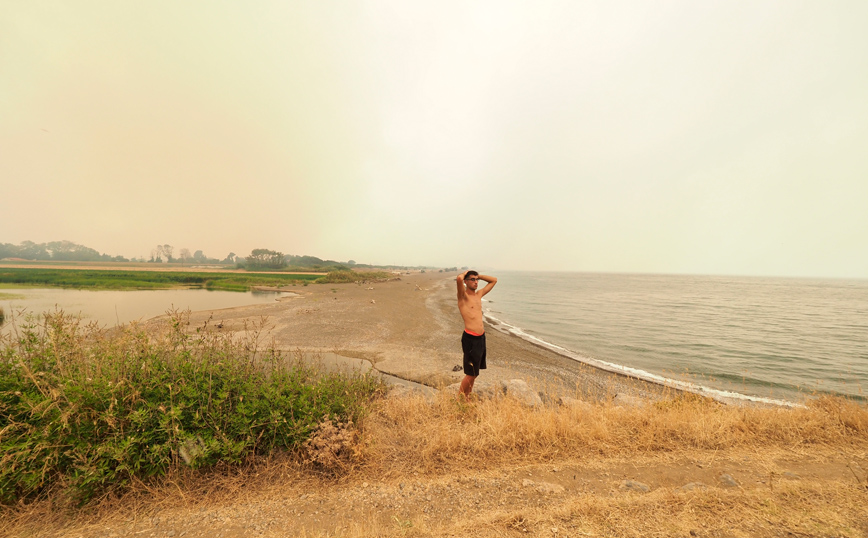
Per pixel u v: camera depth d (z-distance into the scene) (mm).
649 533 2484
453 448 4035
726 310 35688
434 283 75312
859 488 3166
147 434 3113
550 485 3301
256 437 3521
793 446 4301
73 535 2564
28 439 2824
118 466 2893
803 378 12797
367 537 2510
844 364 14828
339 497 3100
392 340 15969
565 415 4883
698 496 2955
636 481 3396
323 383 4637
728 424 4758
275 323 18906
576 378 11727
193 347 4605
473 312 5828
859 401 10266
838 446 4309
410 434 4375
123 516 2766
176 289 45969
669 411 5312
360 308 26609
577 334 20719
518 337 19031
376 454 3750
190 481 3102
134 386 3352
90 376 3443
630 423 4812
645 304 40125
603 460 3910
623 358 15281
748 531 2484
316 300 32031
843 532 2453
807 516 2664
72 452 2908
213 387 3812
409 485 3320
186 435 3193
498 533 2525
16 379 3439
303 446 3523
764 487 3225
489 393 6562
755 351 16969
